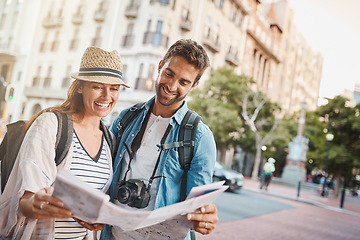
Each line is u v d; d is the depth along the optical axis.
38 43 23.97
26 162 1.33
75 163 1.53
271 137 28.08
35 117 1.54
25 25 23.83
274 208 12.07
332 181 36.72
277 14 50.03
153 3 23.02
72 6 24.36
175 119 1.64
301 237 7.46
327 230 9.24
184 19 24.80
